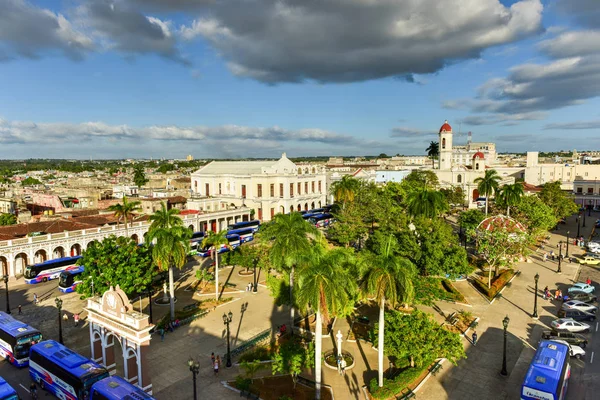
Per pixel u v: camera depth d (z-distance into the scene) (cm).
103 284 4428
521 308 4866
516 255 5869
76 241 6800
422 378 3338
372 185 8975
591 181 13538
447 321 4438
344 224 6825
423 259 5103
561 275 6200
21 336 3641
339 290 2948
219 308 4953
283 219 4403
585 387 3234
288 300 4219
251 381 3177
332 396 3094
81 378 2875
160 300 5231
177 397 3102
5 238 6294
